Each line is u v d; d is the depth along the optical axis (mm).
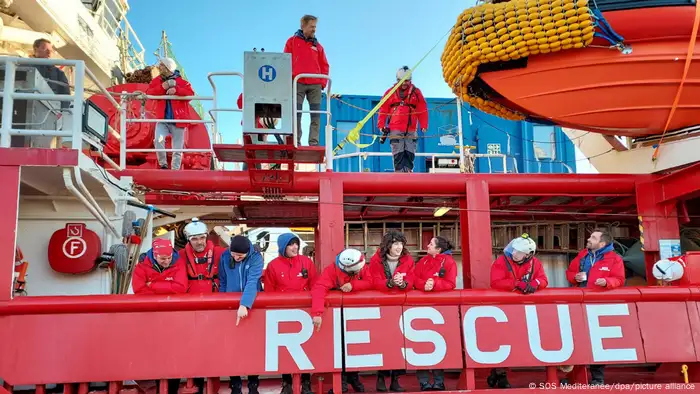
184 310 4316
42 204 5352
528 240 4680
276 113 4984
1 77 4762
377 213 8336
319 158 5273
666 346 4684
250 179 5668
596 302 4758
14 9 8781
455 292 4645
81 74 4445
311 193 5961
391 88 6984
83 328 4172
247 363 4297
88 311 4199
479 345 4574
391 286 4508
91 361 4129
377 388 4812
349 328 4488
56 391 4582
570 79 5926
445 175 6055
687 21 5559
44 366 4074
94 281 5359
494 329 4613
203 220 9023
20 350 4074
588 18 5488
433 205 7297
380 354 4473
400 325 4551
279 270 4711
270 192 5949
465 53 5984
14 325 4105
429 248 4809
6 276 4109
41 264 5289
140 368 4168
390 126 7219
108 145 8398
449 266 4715
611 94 5930
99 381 4109
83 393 4145
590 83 5895
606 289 4742
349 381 4934
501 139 11359
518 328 4633
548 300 4711
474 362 4531
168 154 8359
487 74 6203
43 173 4504
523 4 5688
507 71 6105
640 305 4773
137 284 4379
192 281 4590
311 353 4398
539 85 6074
